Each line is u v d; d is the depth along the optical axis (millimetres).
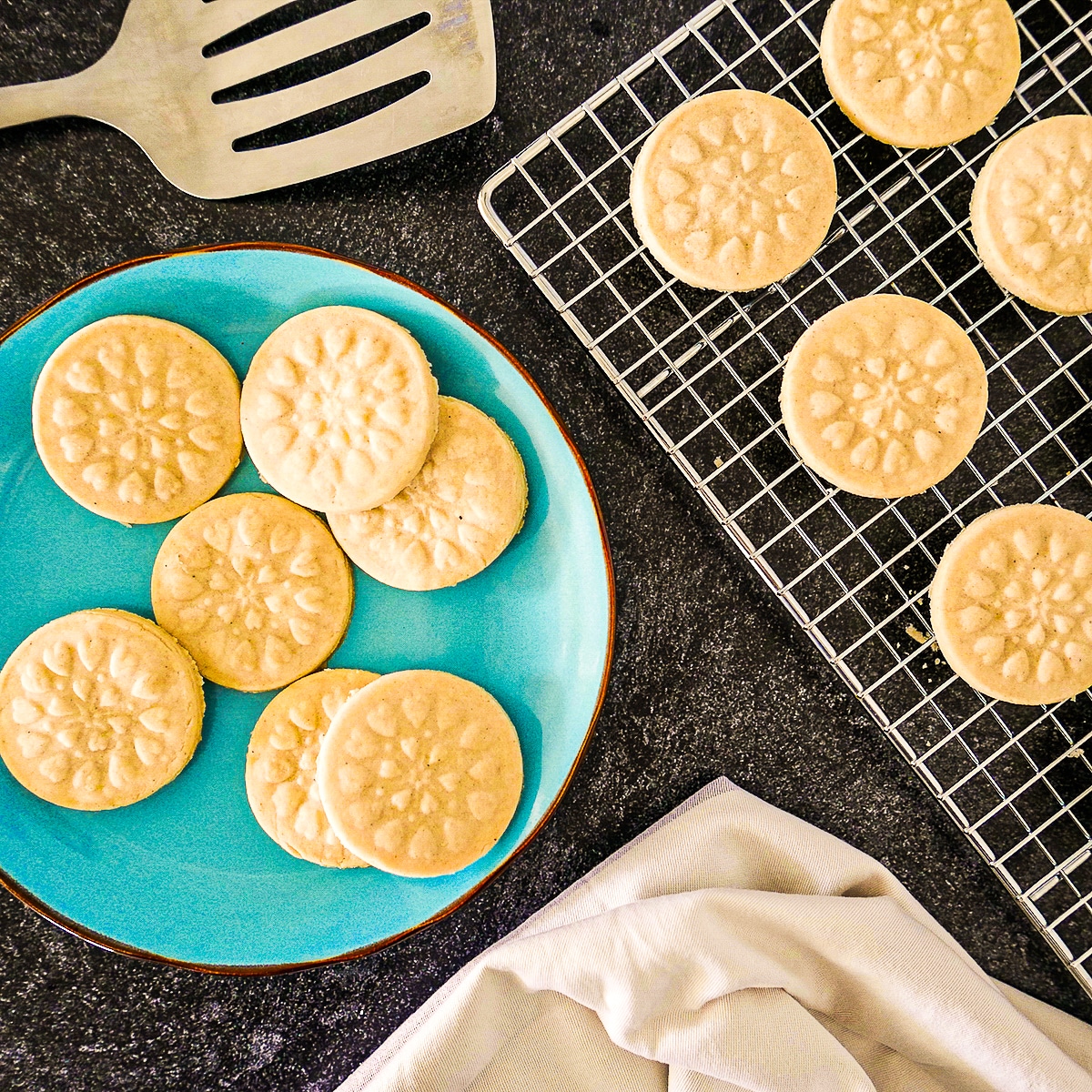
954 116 599
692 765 634
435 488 600
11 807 602
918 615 621
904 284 623
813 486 625
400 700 600
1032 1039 592
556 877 635
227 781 612
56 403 595
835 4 598
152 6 594
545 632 611
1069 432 623
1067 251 600
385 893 610
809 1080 598
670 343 624
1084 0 613
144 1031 634
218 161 607
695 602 630
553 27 613
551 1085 615
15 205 615
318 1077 637
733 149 598
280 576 604
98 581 610
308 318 596
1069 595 600
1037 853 629
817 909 602
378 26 600
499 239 619
